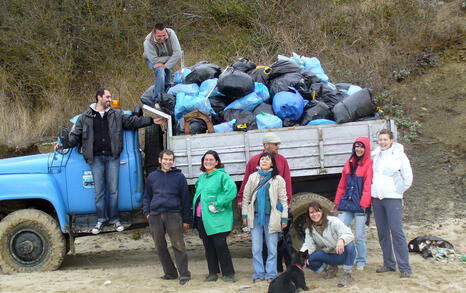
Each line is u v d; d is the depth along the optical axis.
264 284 5.12
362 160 5.51
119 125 6.20
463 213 8.07
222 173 5.34
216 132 6.26
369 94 6.33
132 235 8.83
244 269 6.09
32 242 6.17
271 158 5.29
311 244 5.25
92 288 5.18
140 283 5.40
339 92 7.15
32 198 6.36
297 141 6.11
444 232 7.44
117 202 6.18
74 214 6.31
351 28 12.48
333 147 6.13
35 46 11.84
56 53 11.93
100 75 12.09
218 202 5.25
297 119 6.48
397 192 5.23
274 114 6.55
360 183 5.48
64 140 6.02
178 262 5.42
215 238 5.31
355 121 6.32
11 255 6.12
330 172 6.13
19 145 10.09
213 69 7.29
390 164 5.30
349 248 5.07
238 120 6.37
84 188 6.26
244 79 6.56
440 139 9.70
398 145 5.36
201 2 13.40
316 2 13.01
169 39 7.27
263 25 12.66
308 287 4.96
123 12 12.54
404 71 11.19
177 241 5.38
